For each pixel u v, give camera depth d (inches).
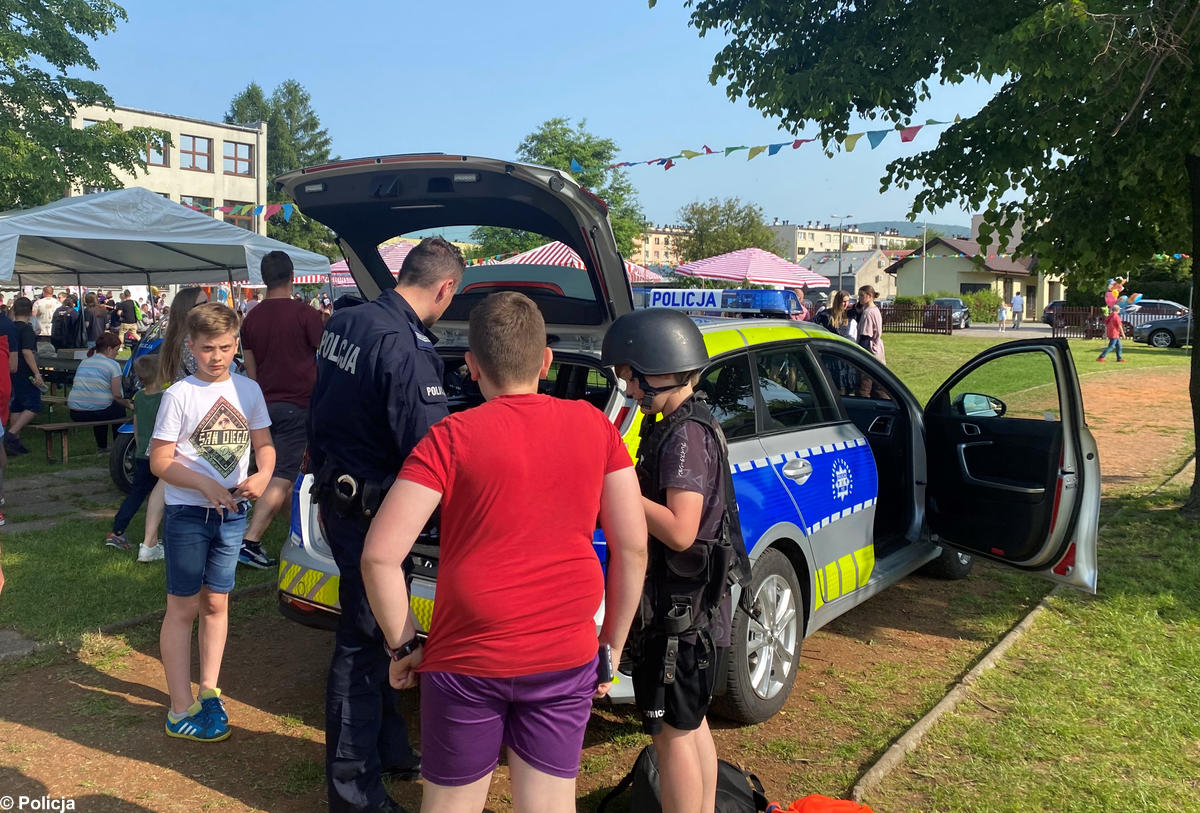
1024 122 238.1
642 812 110.3
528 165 133.5
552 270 164.6
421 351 111.9
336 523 114.0
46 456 379.6
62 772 131.2
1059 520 175.2
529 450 79.7
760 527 144.8
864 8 288.2
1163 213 278.5
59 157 980.6
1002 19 249.9
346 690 113.9
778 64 298.8
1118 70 211.2
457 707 78.7
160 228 402.0
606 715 153.0
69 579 213.0
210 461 135.9
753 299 249.3
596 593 82.8
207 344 135.7
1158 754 138.8
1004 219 279.9
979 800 126.1
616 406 136.7
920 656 179.2
